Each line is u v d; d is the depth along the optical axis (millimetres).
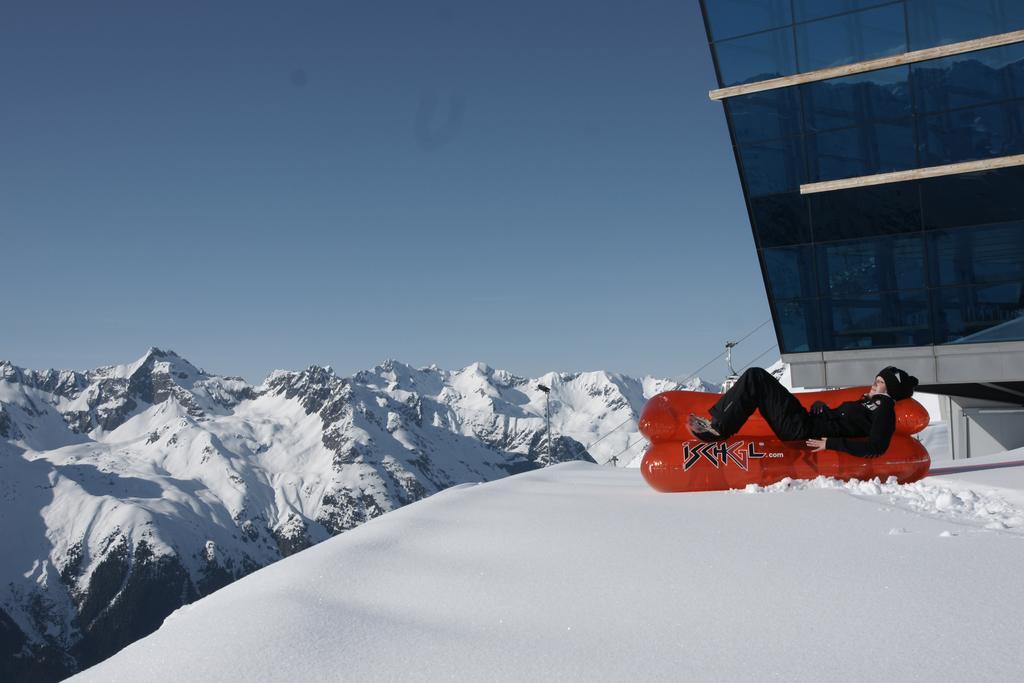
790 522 5484
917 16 17969
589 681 2818
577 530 5465
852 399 7938
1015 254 18656
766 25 18891
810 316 20906
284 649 3260
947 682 2643
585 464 12406
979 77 17859
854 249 20047
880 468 7293
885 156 18844
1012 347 19062
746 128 19750
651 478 7473
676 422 7602
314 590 4137
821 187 19422
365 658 3146
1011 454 11562
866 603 3559
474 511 6367
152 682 3004
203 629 3572
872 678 2711
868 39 18344
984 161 18031
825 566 4230
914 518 5484
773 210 20266
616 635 3312
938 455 28469
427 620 3639
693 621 3443
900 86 18406
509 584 4184
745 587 3914
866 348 20500
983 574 3939
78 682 3088
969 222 18781
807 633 3211
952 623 3229
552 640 3285
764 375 7129
